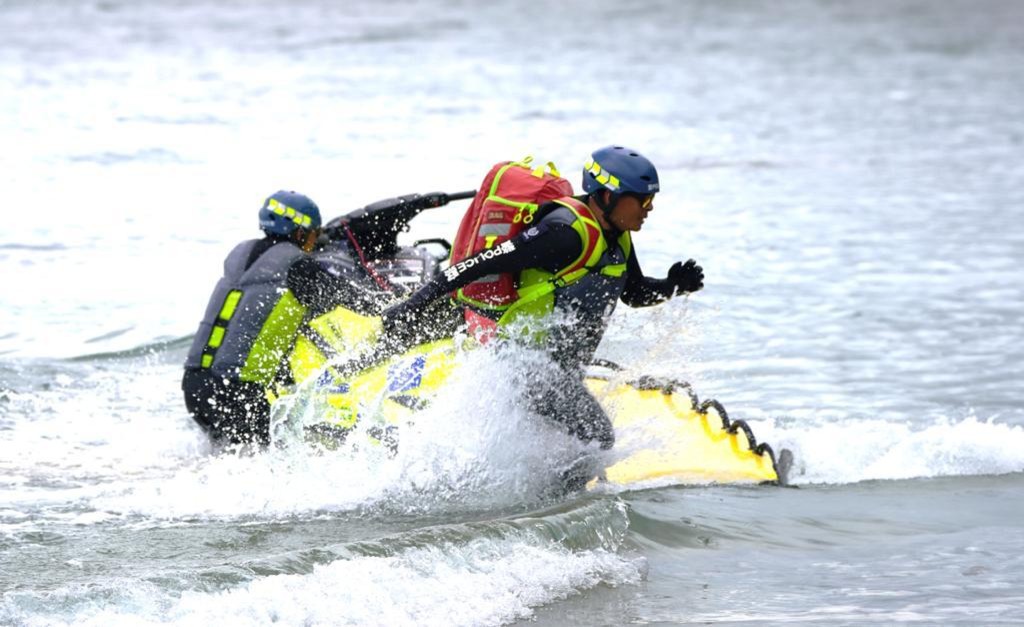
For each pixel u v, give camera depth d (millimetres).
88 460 25031
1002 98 96938
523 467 23641
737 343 35656
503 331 23562
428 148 66688
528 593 18188
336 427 24625
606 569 19406
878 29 146250
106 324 35969
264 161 62031
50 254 43938
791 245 49312
